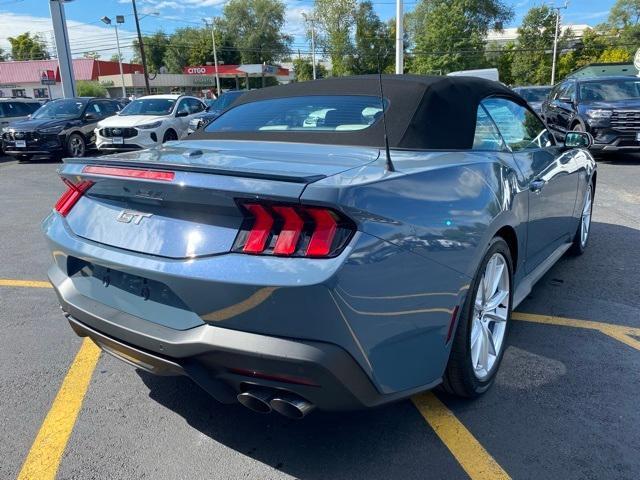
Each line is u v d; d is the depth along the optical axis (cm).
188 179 204
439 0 4281
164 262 213
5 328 384
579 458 238
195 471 234
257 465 238
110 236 240
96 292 249
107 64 6291
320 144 288
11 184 1063
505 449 246
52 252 272
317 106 324
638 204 755
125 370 324
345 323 190
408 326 216
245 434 261
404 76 328
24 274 507
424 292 221
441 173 244
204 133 348
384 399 215
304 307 186
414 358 224
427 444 251
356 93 322
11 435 260
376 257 196
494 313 298
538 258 389
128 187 229
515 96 374
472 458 240
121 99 1691
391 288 204
